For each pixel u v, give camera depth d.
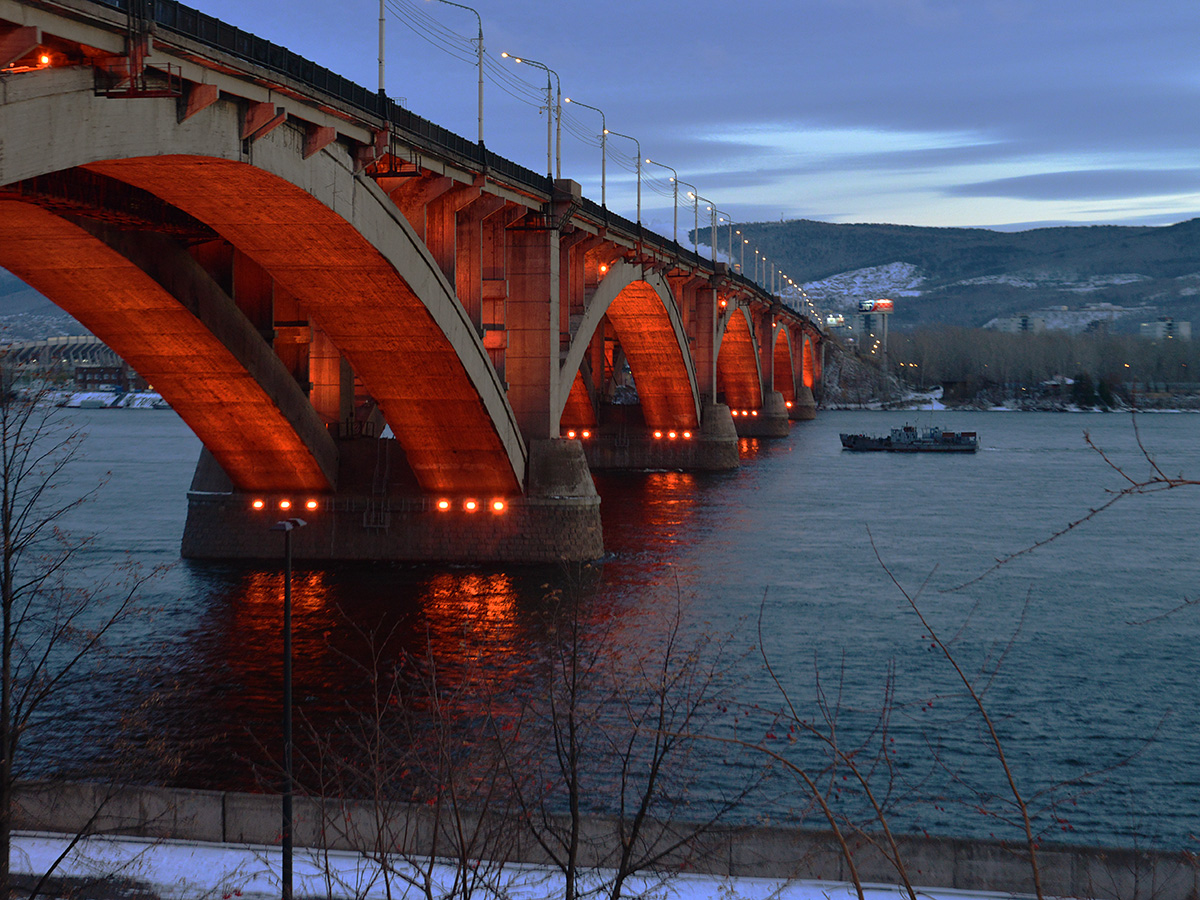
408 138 37.09
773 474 97.19
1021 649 36.59
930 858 16.30
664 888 16.09
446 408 45.81
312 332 50.38
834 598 43.81
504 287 49.62
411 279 38.84
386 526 49.72
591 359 99.38
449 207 44.72
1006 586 47.25
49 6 21.42
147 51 23.61
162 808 18.23
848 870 16.41
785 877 16.52
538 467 50.31
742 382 144.75
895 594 44.88
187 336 40.44
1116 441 151.38
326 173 33.19
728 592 44.56
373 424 54.53
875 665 34.31
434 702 17.02
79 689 30.27
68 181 30.50
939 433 155.25
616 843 16.86
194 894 16.27
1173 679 33.38
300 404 46.97
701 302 101.62
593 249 64.94
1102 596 45.41
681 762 24.69
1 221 32.16
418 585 44.75
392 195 42.22
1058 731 28.70
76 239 33.66
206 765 25.05
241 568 48.50
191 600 41.97
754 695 30.64
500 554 49.50
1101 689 32.28
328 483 49.84
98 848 17.77
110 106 24.09
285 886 15.75
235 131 28.84
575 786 14.27
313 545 50.12
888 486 88.44
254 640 36.03
